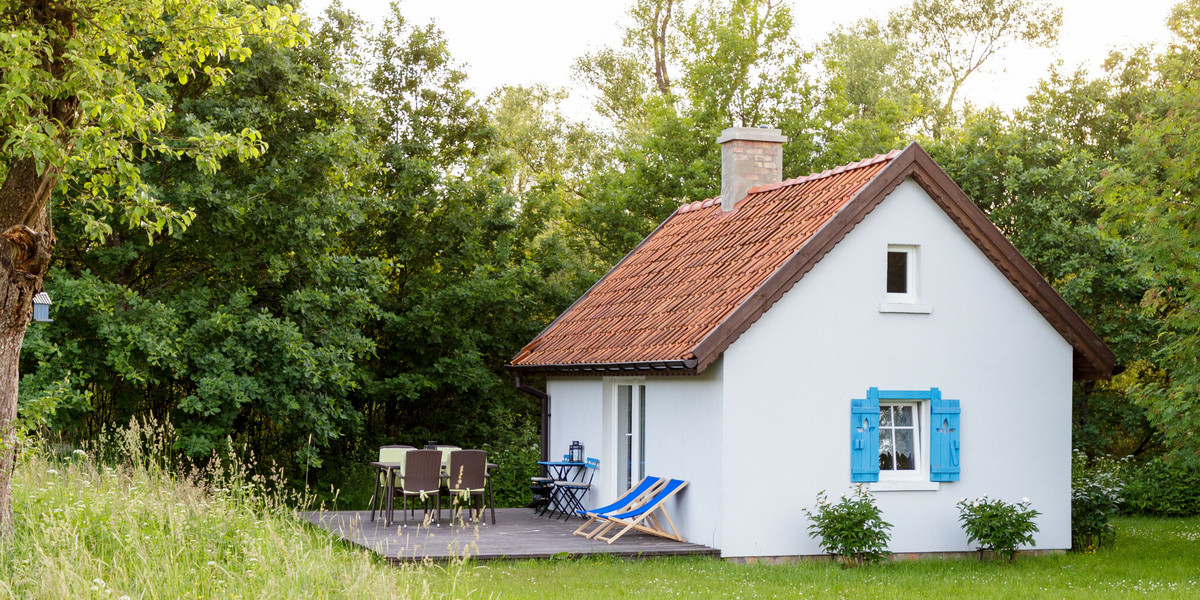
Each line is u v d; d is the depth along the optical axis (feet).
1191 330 51.98
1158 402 49.60
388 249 86.33
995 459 51.75
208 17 36.55
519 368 66.18
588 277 92.17
